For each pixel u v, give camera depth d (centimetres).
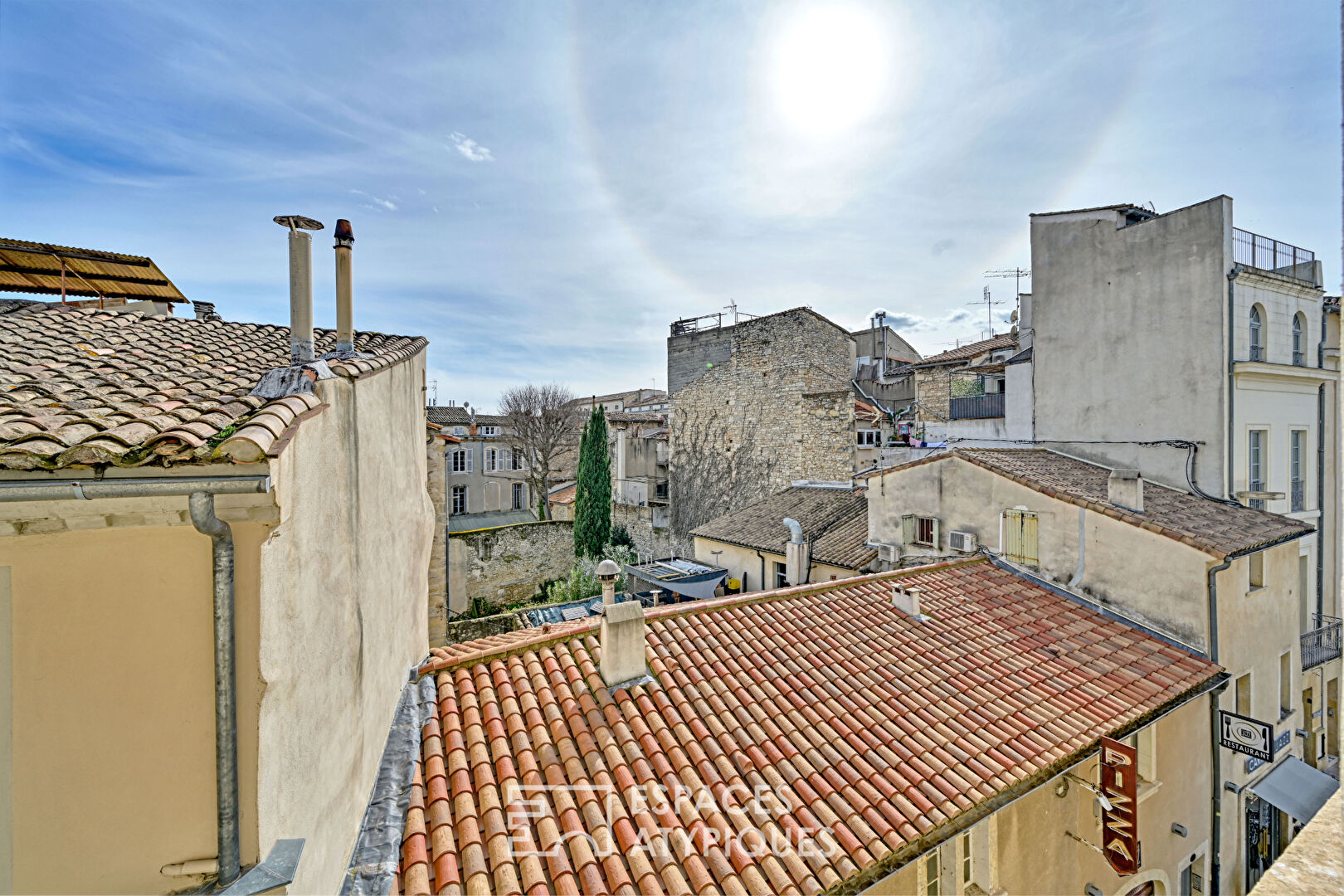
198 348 485
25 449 222
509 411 3938
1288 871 161
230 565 261
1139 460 1335
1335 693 1393
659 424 3275
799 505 1870
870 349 3788
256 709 266
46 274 928
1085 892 742
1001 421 1722
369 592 470
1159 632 934
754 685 697
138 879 253
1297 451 1411
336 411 377
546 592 2409
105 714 252
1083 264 1447
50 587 246
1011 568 1109
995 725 688
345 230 508
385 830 438
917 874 605
